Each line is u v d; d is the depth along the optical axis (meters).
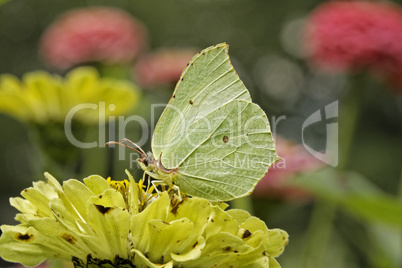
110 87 0.34
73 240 0.25
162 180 0.28
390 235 0.38
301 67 1.21
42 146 0.34
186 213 0.25
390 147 1.05
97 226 0.24
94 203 0.24
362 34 0.40
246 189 0.28
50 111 0.34
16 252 0.25
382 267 0.38
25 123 0.34
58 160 0.34
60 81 0.34
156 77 0.44
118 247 0.25
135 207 0.25
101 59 0.45
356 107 0.40
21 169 1.13
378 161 1.03
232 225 0.25
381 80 0.42
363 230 0.70
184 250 0.25
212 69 0.28
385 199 0.35
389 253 0.37
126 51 0.45
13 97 0.33
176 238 0.25
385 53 0.40
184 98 0.28
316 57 0.42
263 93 1.22
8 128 1.13
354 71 0.40
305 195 0.38
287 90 1.19
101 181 0.25
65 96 0.34
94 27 0.45
